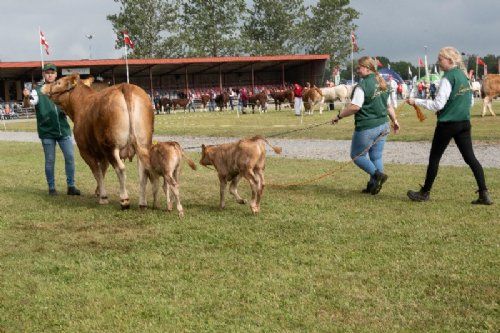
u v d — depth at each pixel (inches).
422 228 270.8
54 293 201.5
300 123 1126.4
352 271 214.5
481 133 721.6
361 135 352.5
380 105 350.3
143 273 220.4
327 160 549.3
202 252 245.4
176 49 3346.5
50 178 405.4
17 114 2140.7
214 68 2847.0
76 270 227.1
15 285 211.0
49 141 399.9
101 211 337.7
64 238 277.6
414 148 620.4
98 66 2421.3
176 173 318.7
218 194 382.0
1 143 913.5
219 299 190.9
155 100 2215.8
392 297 187.5
